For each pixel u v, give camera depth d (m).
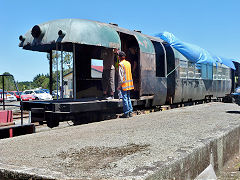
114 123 6.31
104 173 2.62
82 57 8.82
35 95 30.11
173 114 8.14
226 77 18.08
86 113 7.32
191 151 3.44
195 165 3.53
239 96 8.96
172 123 6.06
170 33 11.66
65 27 6.83
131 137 4.43
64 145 3.96
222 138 4.67
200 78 13.77
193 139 4.21
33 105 7.14
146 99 9.23
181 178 3.13
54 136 4.75
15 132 5.59
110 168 2.80
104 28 7.44
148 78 9.12
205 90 14.46
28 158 3.29
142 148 3.67
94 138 4.43
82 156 3.34
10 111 5.93
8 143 4.22
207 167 3.95
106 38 7.29
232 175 4.33
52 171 2.67
